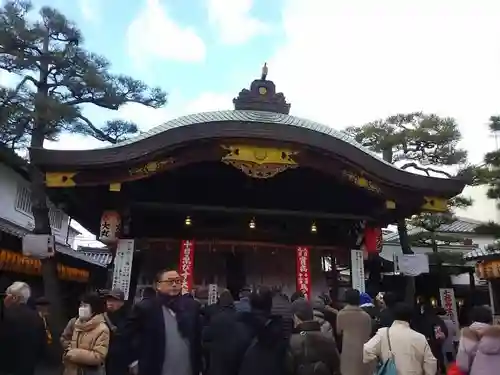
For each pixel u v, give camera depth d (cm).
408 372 568
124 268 1205
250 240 1452
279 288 1443
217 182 1429
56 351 1255
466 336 633
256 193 1461
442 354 1073
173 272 581
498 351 586
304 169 1341
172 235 1430
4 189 1939
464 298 2709
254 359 495
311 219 1427
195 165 1330
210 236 1439
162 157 1130
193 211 1309
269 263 1478
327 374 471
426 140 2197
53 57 1694
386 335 592
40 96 1580
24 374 595
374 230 1413
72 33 1769
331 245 1490
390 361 575
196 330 566
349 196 1467
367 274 1686
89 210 1355
